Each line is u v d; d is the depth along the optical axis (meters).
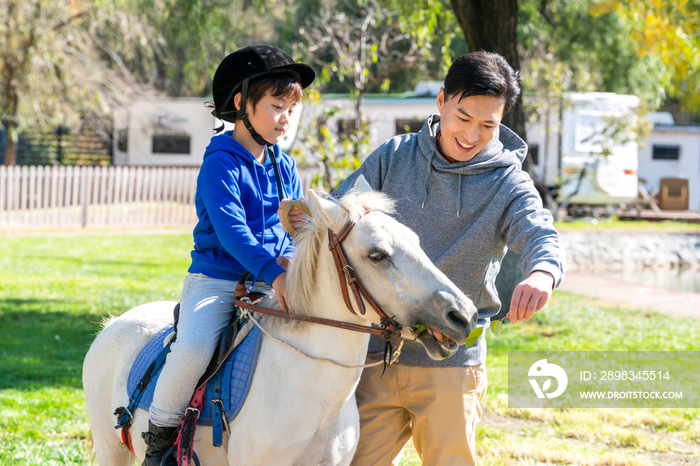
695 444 5.38
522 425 5.78
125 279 11.77
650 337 8.84
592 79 24.33
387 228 2.32
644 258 18.84
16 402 5.91
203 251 2.78
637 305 11.34
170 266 13.35
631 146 22.88
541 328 9.30
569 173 22.20
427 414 2.88
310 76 2.90
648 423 5.86
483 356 2.95
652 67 24.11
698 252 19.25
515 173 2.83
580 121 22.66
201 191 2.64
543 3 22.84
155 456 2.59
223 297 2.71
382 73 13.12
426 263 2.26
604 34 24.12
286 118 2.77
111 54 23.59
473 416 2.90
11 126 21.86
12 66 20.52
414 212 2.91
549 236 2.52
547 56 22.48
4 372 6.84
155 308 3.20
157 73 31.09
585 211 24.06
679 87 17.84
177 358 2.56
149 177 20.33
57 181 19.08
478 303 2.96
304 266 2.48
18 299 10.00
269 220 2.78
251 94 2.71
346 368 2.44
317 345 2.46
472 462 2.92
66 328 8.56
